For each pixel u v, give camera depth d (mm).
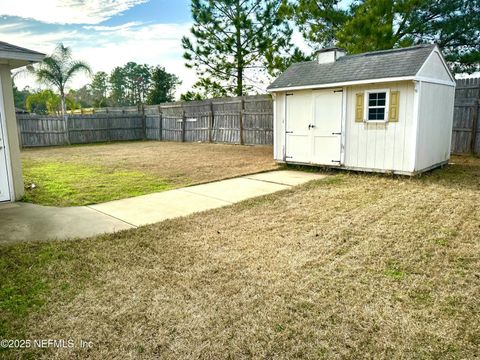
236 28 16438
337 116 8227
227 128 16094
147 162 10805
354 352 2254
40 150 15195
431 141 7934
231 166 9789
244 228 4598
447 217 4812
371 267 3402
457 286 3029
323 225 4633
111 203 6043
